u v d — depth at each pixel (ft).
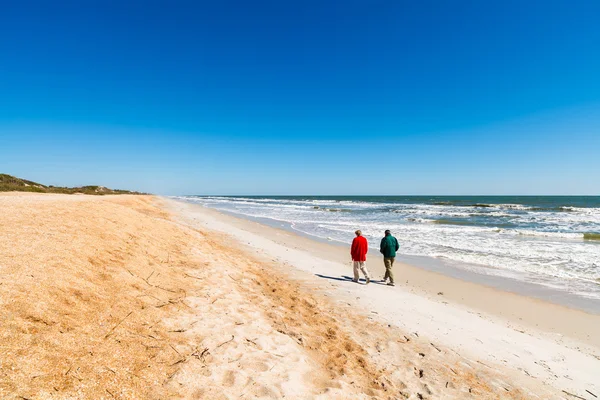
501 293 31.09
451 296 29.94
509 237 64.75
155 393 9.75
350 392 12.82
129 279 17.19
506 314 25.95
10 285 11.77
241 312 18.49
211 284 21.94
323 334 18.63
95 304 13.32
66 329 10.95
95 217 27.48
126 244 23.13
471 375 15.89
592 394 15.20
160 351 11.99
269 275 30.71
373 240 60.54
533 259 45.44
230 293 21.34
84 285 14.26
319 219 102.27
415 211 141.38
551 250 51.65
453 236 65.98
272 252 44.09
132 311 14.10
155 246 26.48
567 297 30.19
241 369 12.58
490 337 20.77
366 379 14.32
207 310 17.26
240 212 129.08
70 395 8.45
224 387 11.14
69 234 19.77
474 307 27.20
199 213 101.04
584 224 89.04
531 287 33.04
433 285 33.24
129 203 84.17
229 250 39.99
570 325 24.11
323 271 35.76
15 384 8.09
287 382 12.41
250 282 26.16
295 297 24.94
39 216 22.40
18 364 8.71
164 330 13.64
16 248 15.08
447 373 15.83
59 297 12.49
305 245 54.13
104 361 10.24
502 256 47.34
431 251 51.03
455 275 37.27
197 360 12.26
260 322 17.81
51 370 9.02
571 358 18.79
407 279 35.24
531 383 15.69
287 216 113.19
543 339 21.38
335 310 23.25
